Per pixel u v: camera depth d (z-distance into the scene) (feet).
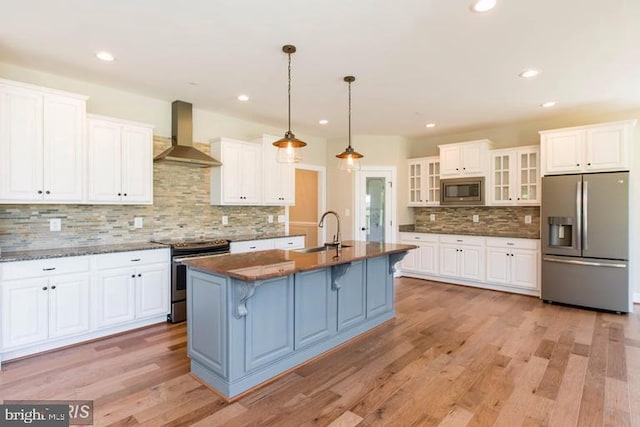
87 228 11.96
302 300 9.15
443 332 11.57
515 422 6.74
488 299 15.61
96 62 10.21
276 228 18.43
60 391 7.75
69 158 10.52
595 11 7.46
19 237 10.64
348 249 11.27
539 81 11.66
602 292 13.76
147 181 12.41
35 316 9.40
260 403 7.39
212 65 10.43
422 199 20.33
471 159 17.84
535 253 15.84
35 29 8.33
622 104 14.20
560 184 14.60
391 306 12.84
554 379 8.38
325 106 14.56
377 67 10.54
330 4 7.27
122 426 6.54
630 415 6.93
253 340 7.95
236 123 16.53
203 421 6.73
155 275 11.86
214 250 13.34
